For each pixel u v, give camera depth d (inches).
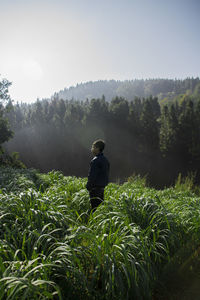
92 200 151.2
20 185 222.2
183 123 2628.0
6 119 1409.9
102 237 87.4
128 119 3011.8
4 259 80.5
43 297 59.9
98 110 3169.3
